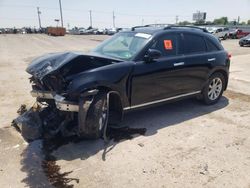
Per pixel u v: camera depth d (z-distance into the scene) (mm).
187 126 4777
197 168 3457
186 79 5195
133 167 3471
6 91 6926
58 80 3828
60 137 4238
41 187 3074
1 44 25641
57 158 3682
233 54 16547
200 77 5477
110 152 3836
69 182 3162
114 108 4469
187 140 4238
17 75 9109
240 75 9570
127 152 3842
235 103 6184
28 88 7219
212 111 5590
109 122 4828
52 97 3896
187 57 5109
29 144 4059
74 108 3766
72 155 3756
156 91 4738
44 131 4270
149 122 4918
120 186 3094
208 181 3193
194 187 3082
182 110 5602
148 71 4492
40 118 4363
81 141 4137
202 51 5500
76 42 28812
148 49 4566
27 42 28953
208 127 4762
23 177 3258
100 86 3969
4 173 3334
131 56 4480
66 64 3852
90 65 4000
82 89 3740
